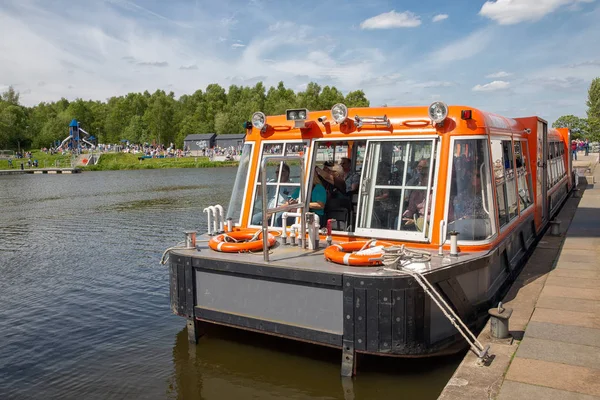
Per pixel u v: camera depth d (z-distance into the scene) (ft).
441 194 21.57
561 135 67.92
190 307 21.74
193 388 19.61
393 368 19.94
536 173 38.65
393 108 22.95
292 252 21.76
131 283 36.04
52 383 20.77
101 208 85.66
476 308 20.81
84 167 261.44
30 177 202.39
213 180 158.92
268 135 25.86
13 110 415.85
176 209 82.17
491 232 22.54
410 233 22.13
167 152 336.08
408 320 17.76
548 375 15.79
